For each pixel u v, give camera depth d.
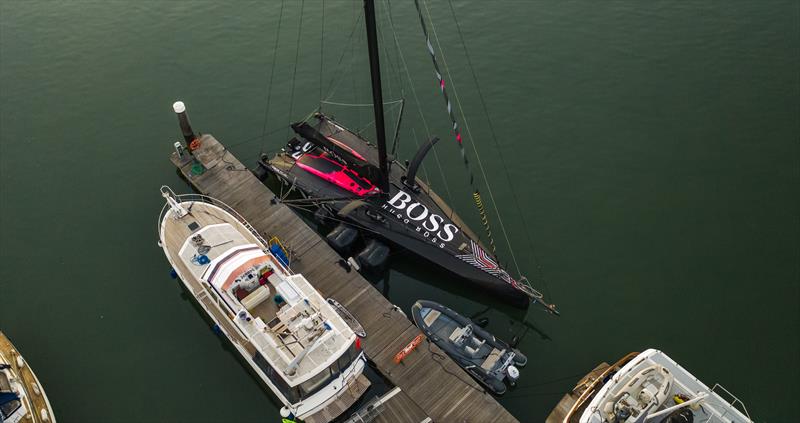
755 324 26.47
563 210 30.55
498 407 23.55
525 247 29.22
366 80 36.25
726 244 29.11
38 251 29.17
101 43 38.28
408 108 34.91
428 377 24.34
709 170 31.97
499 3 40.31
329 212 29.11
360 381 23.88
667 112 34.53
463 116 34.50
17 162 32.59
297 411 22.66
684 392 21.81
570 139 33.44
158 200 31.22
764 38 38.00
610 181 31.66
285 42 38.28
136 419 24.34
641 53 37.44
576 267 28.53
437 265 27.28
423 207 28.89
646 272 28.33
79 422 24.17
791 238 29.17
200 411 24.64
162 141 33.69
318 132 29.64
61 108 35.06
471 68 36.75
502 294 26.80
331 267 27.64
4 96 35.50
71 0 40.53
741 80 35.91
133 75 36.66
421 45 37.91
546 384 25.05
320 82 36.19
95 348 26.22
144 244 29.56
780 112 34.31
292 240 28.59
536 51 37.56
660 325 26.64
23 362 23.94
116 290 28.00
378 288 28.30
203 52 37.81
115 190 31.58
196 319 27.30
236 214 29.19
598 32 38.62
